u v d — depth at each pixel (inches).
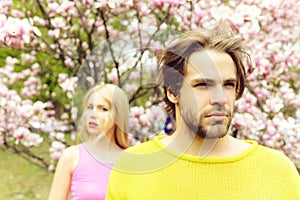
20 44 139.2
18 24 134.0
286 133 144.9
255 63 143.0
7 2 163.8
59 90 176.9
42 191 270.2
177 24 163.2
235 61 55.4
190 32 55.7
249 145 59.4
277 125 143.5
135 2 149.6
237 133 148.6
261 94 146.6
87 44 164.2
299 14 159.2
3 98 159.9
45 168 177.2
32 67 179.9
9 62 171.6
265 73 147.6
